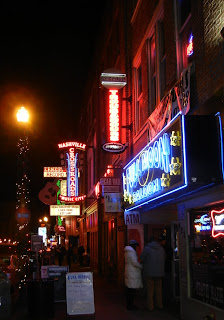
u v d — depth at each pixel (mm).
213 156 6965
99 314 10188
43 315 9844
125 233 15344
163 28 11664
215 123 7074
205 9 7785
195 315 8062
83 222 33688
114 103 14125
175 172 7297
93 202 25203
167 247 11641
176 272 11516
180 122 7098
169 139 7762
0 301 9891
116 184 14602
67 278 9305
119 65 17812
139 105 14484
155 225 12891
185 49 9523
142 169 10117
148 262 10297
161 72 11492
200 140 7012
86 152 31812
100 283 17719
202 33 7922
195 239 8336
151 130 11562
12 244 18875
